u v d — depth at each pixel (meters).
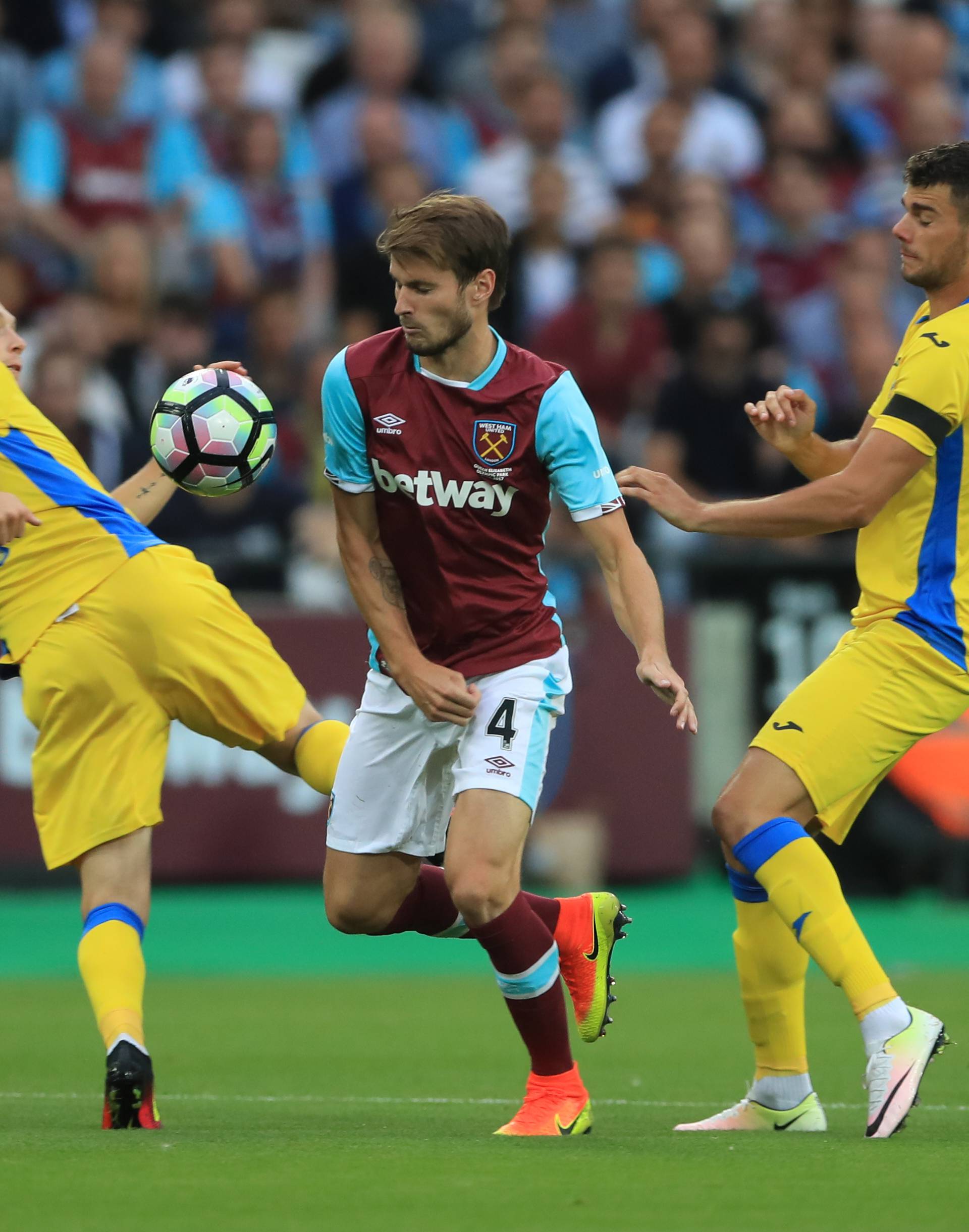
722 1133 15.77
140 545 16.95
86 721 16.53
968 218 15.93
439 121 51.91
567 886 37.38
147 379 41.56
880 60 58.22
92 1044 22.38
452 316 15.26
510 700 15.80
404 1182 12.14
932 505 16.02
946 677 15.98
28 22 50.66
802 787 15.85
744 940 16.36
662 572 39.00
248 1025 24.55
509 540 16.08
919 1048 15.09
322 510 39.84
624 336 45.59
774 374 44.03
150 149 47.19
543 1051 15.52
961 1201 11.54
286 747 17.59
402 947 33.84
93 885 16.25
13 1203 11.27
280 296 43.62
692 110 52.97
